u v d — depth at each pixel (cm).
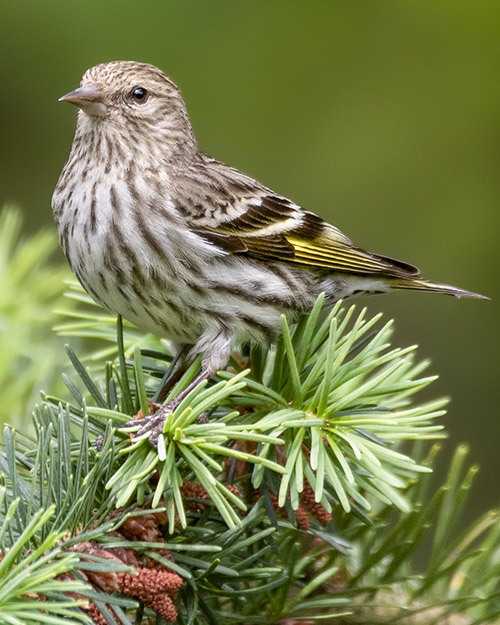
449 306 1184
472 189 1183
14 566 447
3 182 1209
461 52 1191
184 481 521
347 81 1199
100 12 1170
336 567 606
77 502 466
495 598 611
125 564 468
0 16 1173
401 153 1189
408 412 532
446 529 595
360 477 524
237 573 492
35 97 1195
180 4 1177
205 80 1195
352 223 1194
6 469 505
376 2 1198
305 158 1195
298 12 1195
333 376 543
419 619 604
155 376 659
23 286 772
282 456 558
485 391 1162
